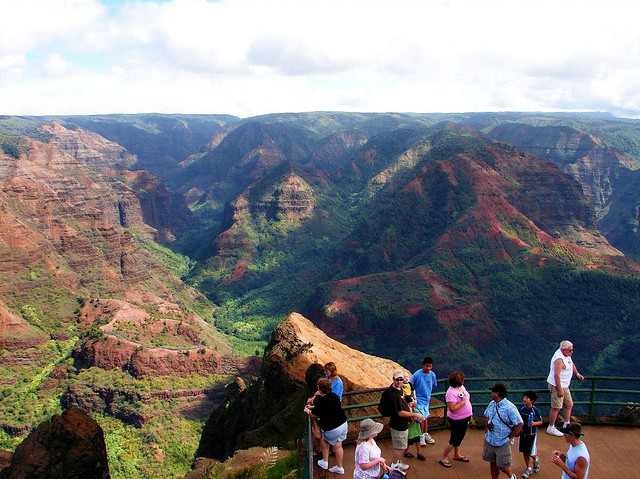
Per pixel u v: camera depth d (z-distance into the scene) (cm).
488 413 1762
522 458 1933
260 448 3008
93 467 2130
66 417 2180
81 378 11025
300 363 4166
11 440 9638
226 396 6344
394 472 1573
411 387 2034
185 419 10219
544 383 13338
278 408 4112
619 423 2155
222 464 2758
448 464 1877
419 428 1889
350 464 1912
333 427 1809
